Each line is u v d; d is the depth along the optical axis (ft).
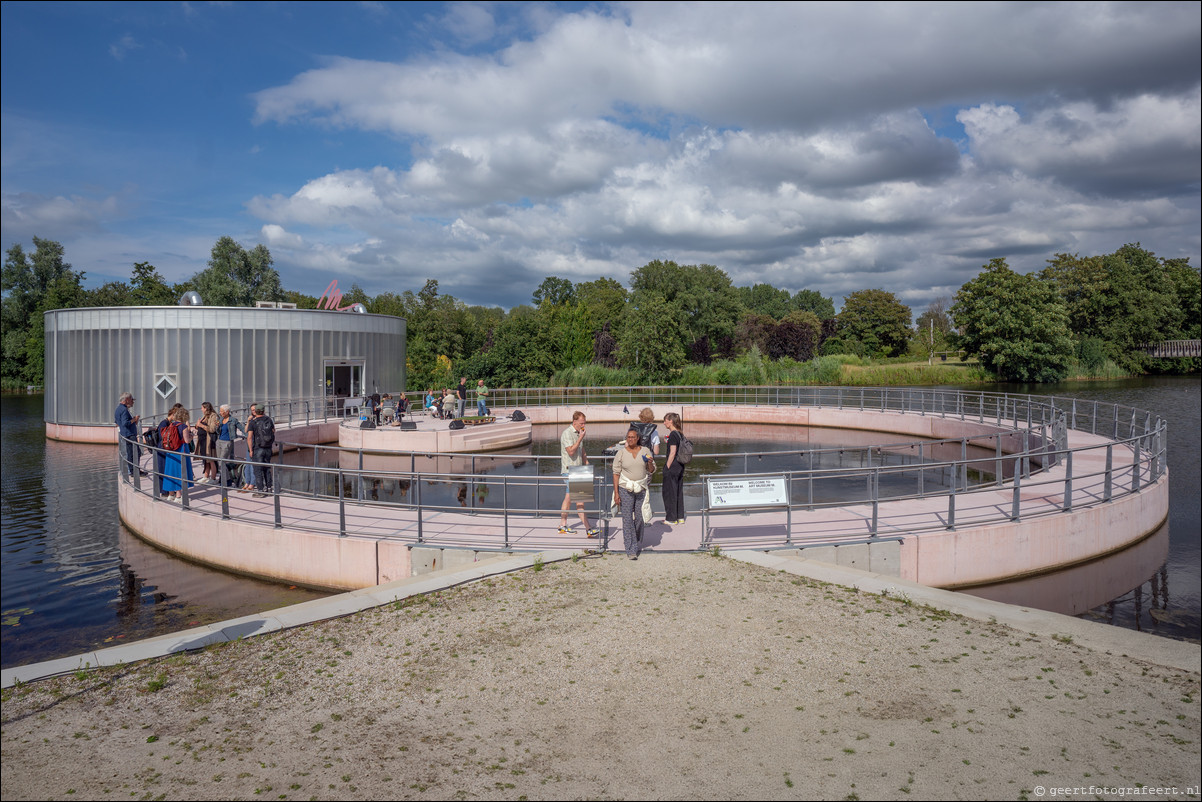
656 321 165.27
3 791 15.80
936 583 36.11
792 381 181.06
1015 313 214.69
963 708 18.76
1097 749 16.67
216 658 23.13
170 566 41.22
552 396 145.38
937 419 95.55
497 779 15.93
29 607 34.58
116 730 18.63
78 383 100.37
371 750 17.37
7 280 240.73
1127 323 246.06
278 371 103.30
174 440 47.39
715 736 17.60
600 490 37.88
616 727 18.19
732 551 33.99
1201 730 17.44
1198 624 32.40
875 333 343.87
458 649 23.41
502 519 41.60
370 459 78.74
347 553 36.88
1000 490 47.70
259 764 16.81
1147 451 56.70
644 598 27.78
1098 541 41.29
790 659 22.02
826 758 16.47
